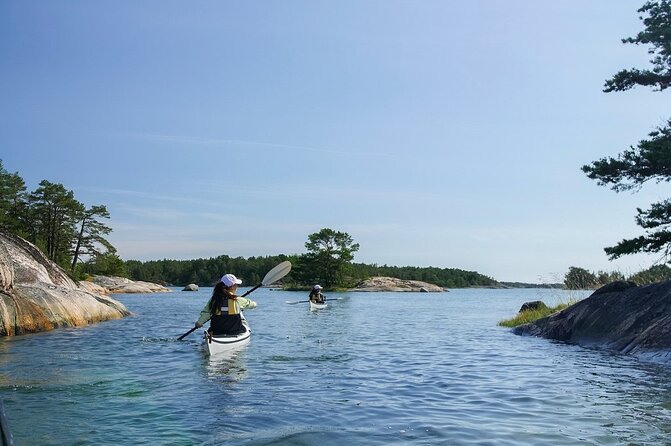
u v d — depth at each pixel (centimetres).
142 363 1004
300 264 9544
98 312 2044
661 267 1736
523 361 1056
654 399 693
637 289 1327
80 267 7462
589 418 593
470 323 2205
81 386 779
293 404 666
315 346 1305
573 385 796
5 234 2023
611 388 770
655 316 1177
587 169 1834
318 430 536
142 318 2245
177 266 14938
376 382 827
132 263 14862
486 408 648
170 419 588
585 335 1365
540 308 2241
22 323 1560
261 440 499
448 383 821
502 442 499
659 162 1648
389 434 526
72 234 6888
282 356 1115
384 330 1814
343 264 9394
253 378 852
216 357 1088
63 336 1474
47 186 6606
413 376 885
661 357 1032
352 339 1495
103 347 1236
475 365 1010
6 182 6600
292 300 4728
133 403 668
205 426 558
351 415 609
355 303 4472
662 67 1833
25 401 679
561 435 522
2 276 1598
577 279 2119
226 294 1246
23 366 963
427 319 2467
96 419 587
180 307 3384
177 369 938
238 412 621
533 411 630
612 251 1755
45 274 1995
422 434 527
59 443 502
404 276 14650
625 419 588
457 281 15962
